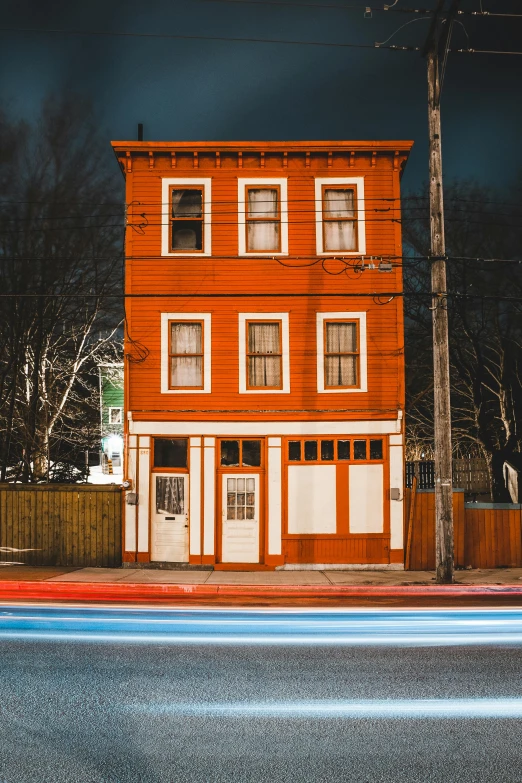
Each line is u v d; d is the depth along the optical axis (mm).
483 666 9133
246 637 10695
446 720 7195
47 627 11289
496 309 30797
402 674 8766
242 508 18391
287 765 6117
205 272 18672
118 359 33000
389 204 18781
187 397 18484
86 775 5906
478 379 29938
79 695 7926
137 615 12266
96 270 27625
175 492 18453
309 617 12188
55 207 26906
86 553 18562
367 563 18094
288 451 18406
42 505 18750
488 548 18656
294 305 18594
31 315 26141
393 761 6203
